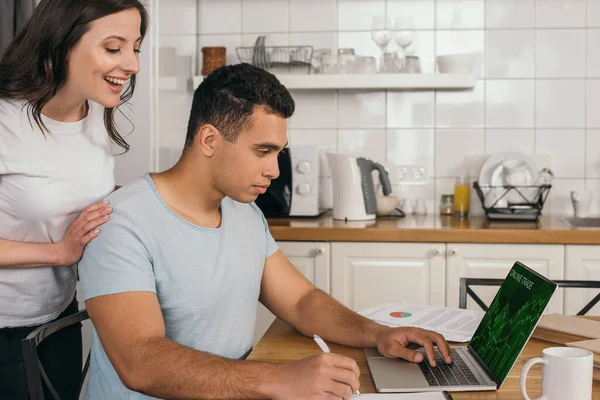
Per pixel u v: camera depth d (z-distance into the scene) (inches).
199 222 55.1
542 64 130.5
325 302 62.2
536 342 59.0
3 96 59.5
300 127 135.1
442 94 132.4
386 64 127.0
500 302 54.5
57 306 68.0
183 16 124.9
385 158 134.0
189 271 53.3
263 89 50.8
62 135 63.2
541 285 48.2
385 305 70.1
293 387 44.5
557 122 130.6
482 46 131.3
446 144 132.7
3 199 62.4
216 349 55.5
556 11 129.6
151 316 49.3
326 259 111.7
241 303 57.0
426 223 117.6
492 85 131.5
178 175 54.5
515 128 131.5
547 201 131.3
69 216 64.1
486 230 108.5
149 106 104.9
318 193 128.5
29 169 61.5
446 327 62.1
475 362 53.2
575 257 107.7
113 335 48.4
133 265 50.4
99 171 65.6
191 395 45.7
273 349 58.1
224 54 130.7
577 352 43.6
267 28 135.0
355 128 134.1
